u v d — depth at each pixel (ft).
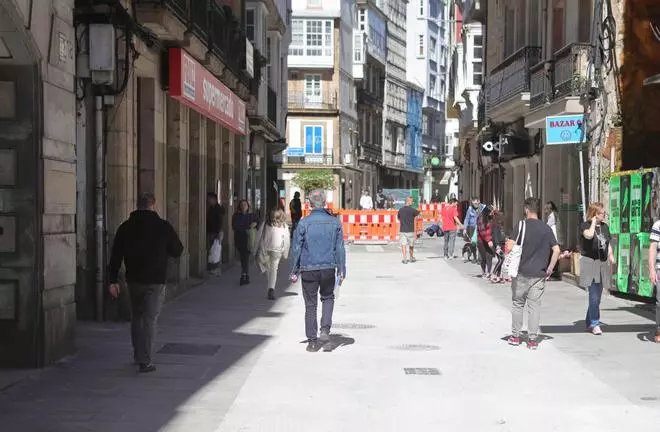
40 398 28.73
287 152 228.02
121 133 46.93
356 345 40.57
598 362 36.63
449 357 37.60
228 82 77.97
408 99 323.98
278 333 43.86
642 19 64.23
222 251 87.92
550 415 27.40
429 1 344.49
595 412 27.84
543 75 79.66
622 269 58.29
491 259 75.72
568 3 77.51
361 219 131.64
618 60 64.59
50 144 33.50
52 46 33.47
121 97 46.85
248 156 106.93
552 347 40.45
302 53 226.79
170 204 62.34
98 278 46.44
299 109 227.81
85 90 45.80
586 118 68.08
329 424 25.93
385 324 47.83
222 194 86.89
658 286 41.32
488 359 37.19
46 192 33.12
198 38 58.44
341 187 238.89
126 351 37.52
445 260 100.07
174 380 31.96
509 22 110.52
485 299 60.90
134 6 48.01
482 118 126.31
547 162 84.48
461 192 180.55
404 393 30.32
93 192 46.44
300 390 30.58
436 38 357.41
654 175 53.83
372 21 268.41
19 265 32.89
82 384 30.91
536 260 39.83
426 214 188.14
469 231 96.89
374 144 279.49
